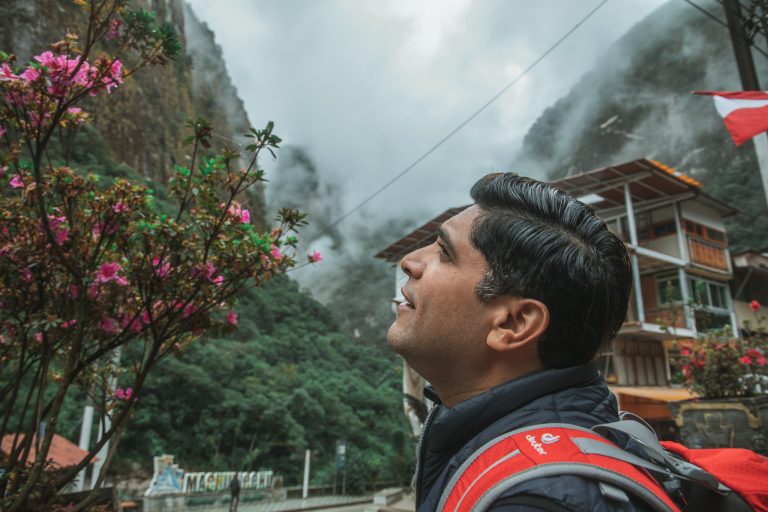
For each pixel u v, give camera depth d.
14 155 1.56
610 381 11.84
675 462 0.66
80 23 37.34
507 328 0.66
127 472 20.75
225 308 1.98
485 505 0.47
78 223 1.76
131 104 46.16
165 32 1.52
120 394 2.08
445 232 0.74
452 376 0.71
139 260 1.84
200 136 1.75
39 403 1.62
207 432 25.52
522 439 0.55
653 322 13.31
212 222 1.81
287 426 27.09
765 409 3.32
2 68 1.43
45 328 1.51
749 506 0.67
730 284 15.30
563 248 0.65
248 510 17.36
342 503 20.64
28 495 1.42
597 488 0.47
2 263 1.61
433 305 0.70
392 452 29.50
